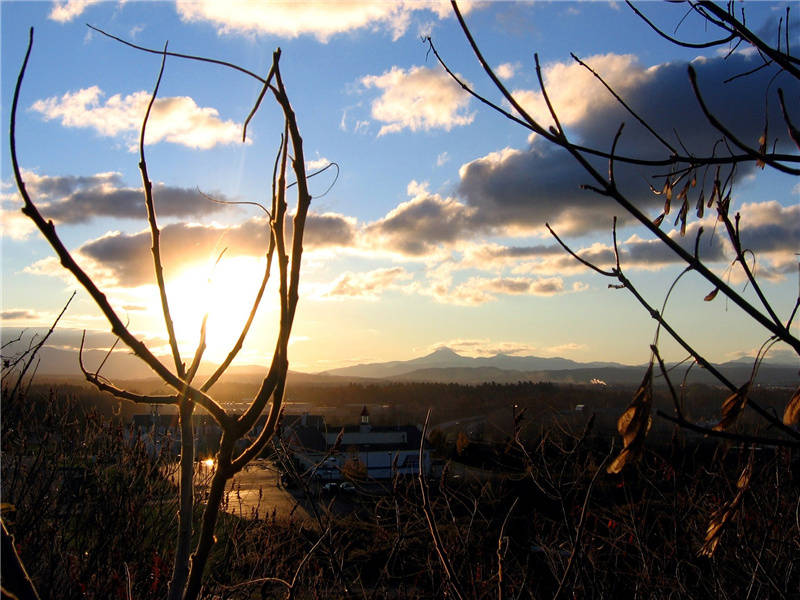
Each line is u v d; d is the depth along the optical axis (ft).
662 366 3.82
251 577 11.76
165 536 15.24
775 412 5.03
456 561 12.37
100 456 15.74
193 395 4.04
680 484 13.32
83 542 14.90
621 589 13.56
